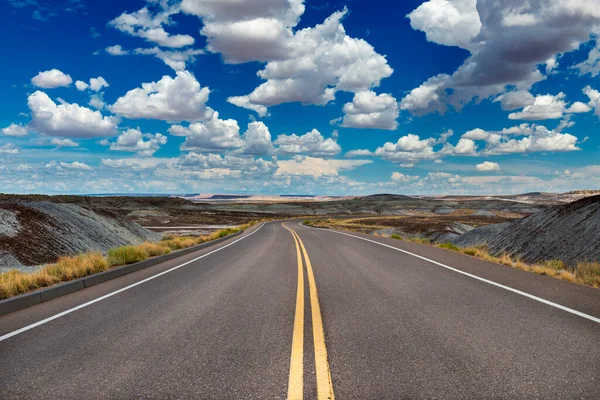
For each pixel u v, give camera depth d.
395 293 7.50
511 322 5.40
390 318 5.67
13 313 6.48
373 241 22.22
